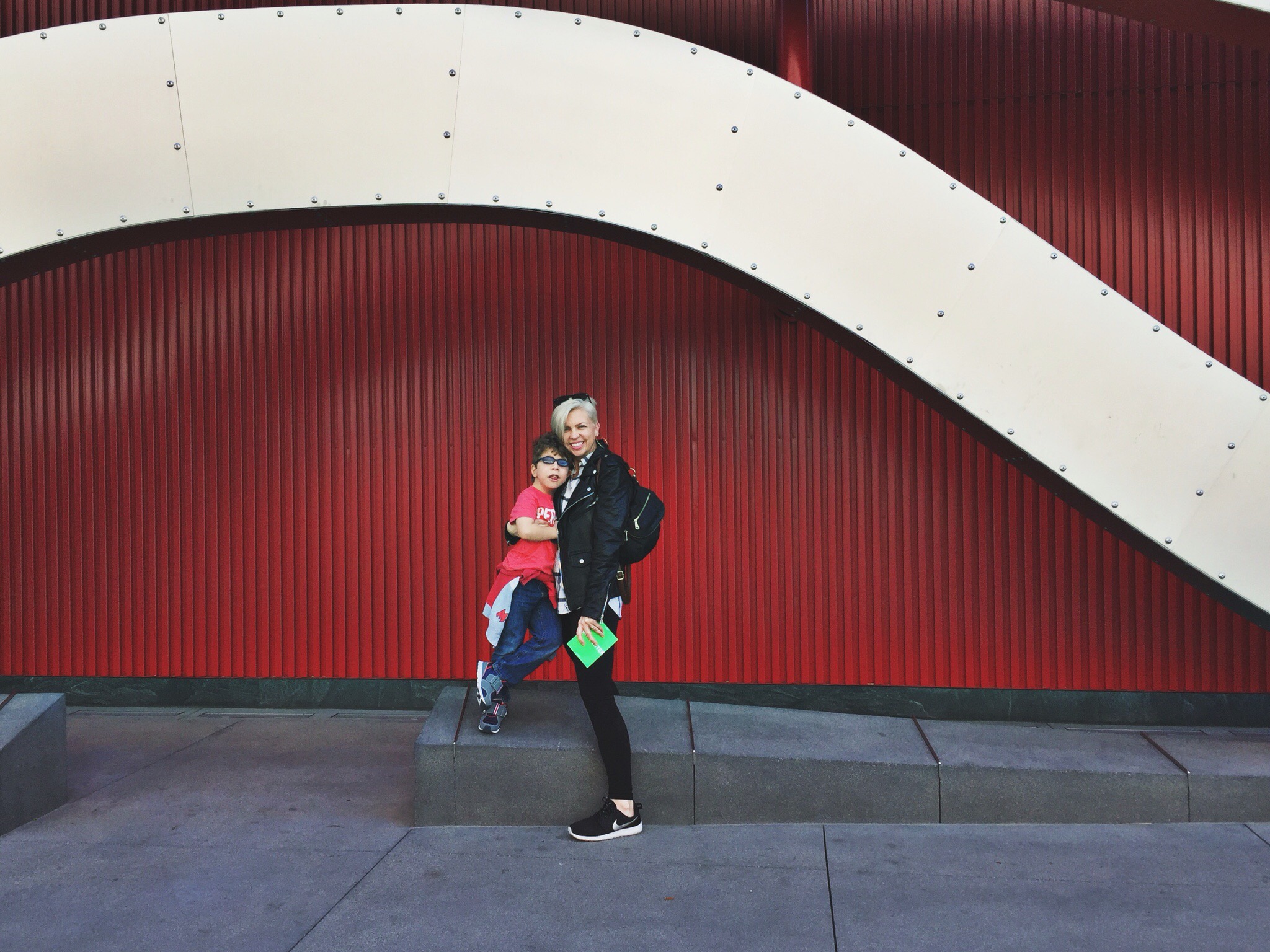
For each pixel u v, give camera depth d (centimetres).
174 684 513
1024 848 319
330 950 256
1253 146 456
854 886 292
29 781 354
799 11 418
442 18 337
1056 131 469
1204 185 460
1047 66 470
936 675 479
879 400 481
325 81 338
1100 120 467
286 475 507
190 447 511
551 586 353
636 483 338
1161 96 462
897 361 331
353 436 505
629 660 492
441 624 501
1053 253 325
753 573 488
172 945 260
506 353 498
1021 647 475
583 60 337
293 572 508
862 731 381
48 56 339
